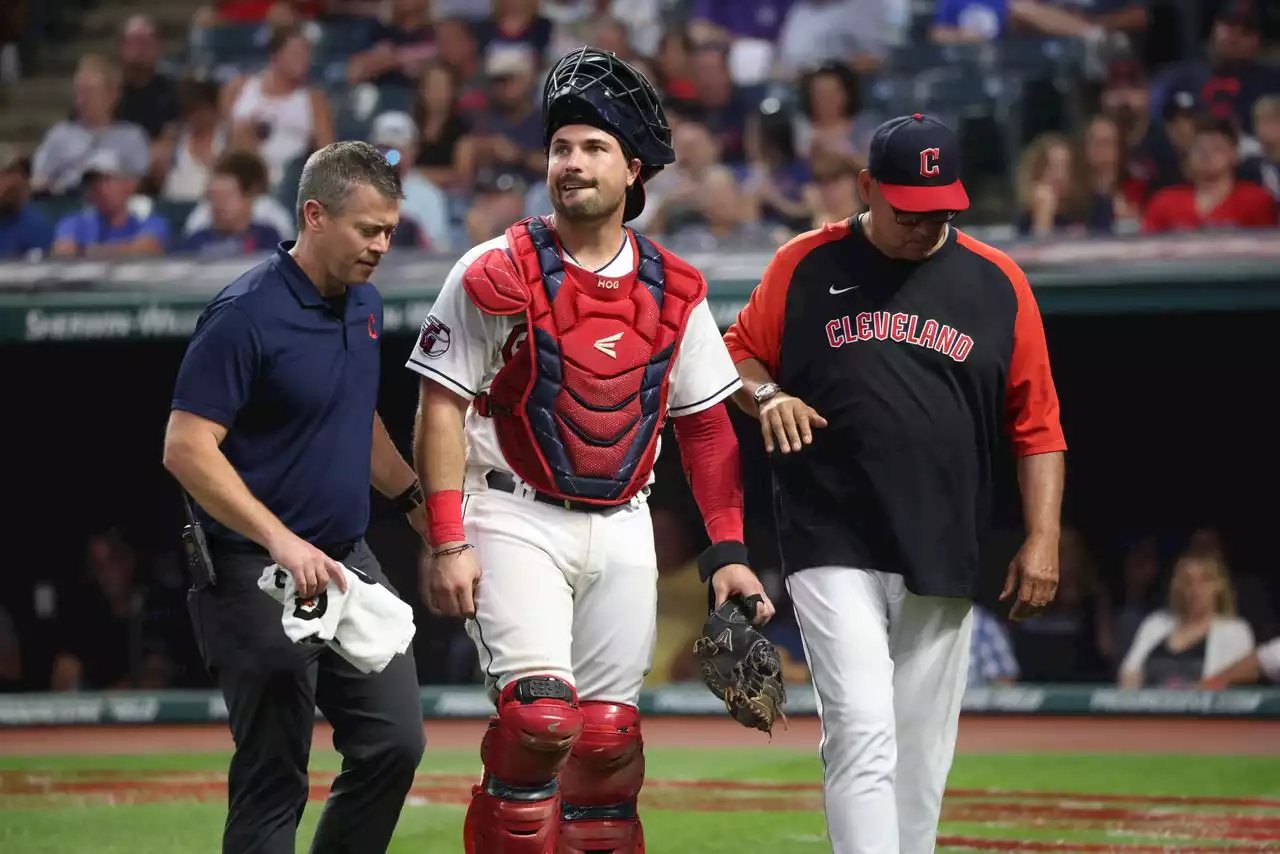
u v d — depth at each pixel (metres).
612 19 46.62
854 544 15.02
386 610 13.58
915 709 15.46
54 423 43.12
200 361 13.59
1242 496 41.69
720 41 45.38
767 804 24.33
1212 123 39.69
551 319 13.59
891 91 45.31
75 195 44.34
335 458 14.29
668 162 14.22
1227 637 35.19
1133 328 41.75
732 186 41.03
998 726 34.00
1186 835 21.39
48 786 26.78
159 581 39.34
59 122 49.09
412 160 43.50
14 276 38.50
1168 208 39.19
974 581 15.20
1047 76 45.03
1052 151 39.16
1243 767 27.97
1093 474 42.53
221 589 13.98
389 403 42.38
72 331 38.25
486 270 13.45
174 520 43.09
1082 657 37.19
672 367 14.31
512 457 13.92
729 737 32.78
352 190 13.73
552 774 13.66
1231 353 41.44
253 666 13.79
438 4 48.97
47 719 36.22
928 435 15.03
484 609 13.79
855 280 15.28
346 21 49.78
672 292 14.05
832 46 46.41
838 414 15.14
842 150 42.16
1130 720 34.69
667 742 32.09
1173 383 41.84
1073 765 28.36
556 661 13.62
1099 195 39.16
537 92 45.03
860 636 14.78
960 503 15.14
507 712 13.29
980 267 15.35
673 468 40.00
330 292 14.30
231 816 14.16
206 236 41.75
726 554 14.38
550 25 47.34
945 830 21.81
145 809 24.12
